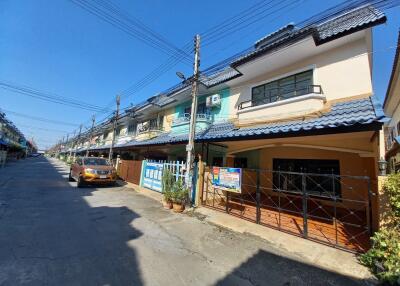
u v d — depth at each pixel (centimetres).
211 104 1175
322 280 349
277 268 384
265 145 885
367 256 393
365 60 670
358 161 848
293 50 764
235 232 567
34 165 2934
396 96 845
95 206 775
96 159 1362
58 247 418
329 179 926
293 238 526
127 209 751
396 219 373
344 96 698
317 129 537
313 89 772
